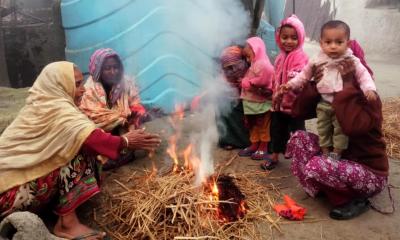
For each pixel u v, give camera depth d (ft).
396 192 10.66
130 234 8.98
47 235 7.61
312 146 10.04
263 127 12.63
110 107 12.71
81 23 16.89
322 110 9.64
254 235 8.96
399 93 21.77
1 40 23.09
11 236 7.59
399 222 9.35
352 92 8.93
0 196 8.35
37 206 8.84
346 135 9.06
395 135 14.38
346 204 9.55
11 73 24.08
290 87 10.27
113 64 12.25
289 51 11.34
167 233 8.82
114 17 16.63
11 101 16.01
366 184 9.20
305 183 10.07
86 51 17.20
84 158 8.73
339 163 9.10
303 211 9.60
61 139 8.34
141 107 13.37
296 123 11.91
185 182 10.05
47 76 8.83
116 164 12.37
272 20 19.57
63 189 8.65
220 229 8.86
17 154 8.54
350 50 9.31
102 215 9.77
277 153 12.12
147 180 10.62
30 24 24.17
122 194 10.25
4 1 24.73
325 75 9.39
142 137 8.99
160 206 9.21
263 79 11.91
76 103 9.29
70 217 8.87
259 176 11.75
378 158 9.32
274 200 10.44
